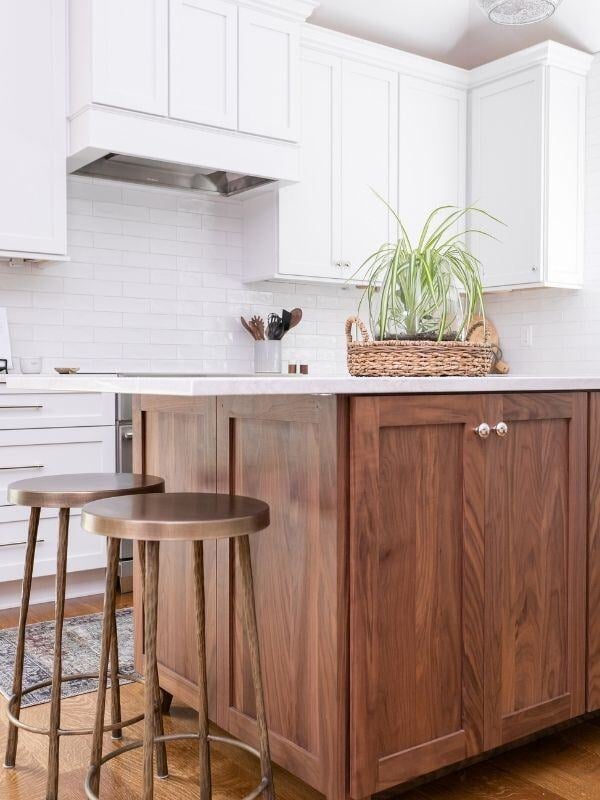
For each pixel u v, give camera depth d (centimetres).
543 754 214
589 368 474
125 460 369
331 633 166
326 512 166
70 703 246
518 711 199
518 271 471
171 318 440
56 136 359
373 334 209
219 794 191
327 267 445
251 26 391
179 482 220
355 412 164
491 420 190
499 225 482
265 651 187
